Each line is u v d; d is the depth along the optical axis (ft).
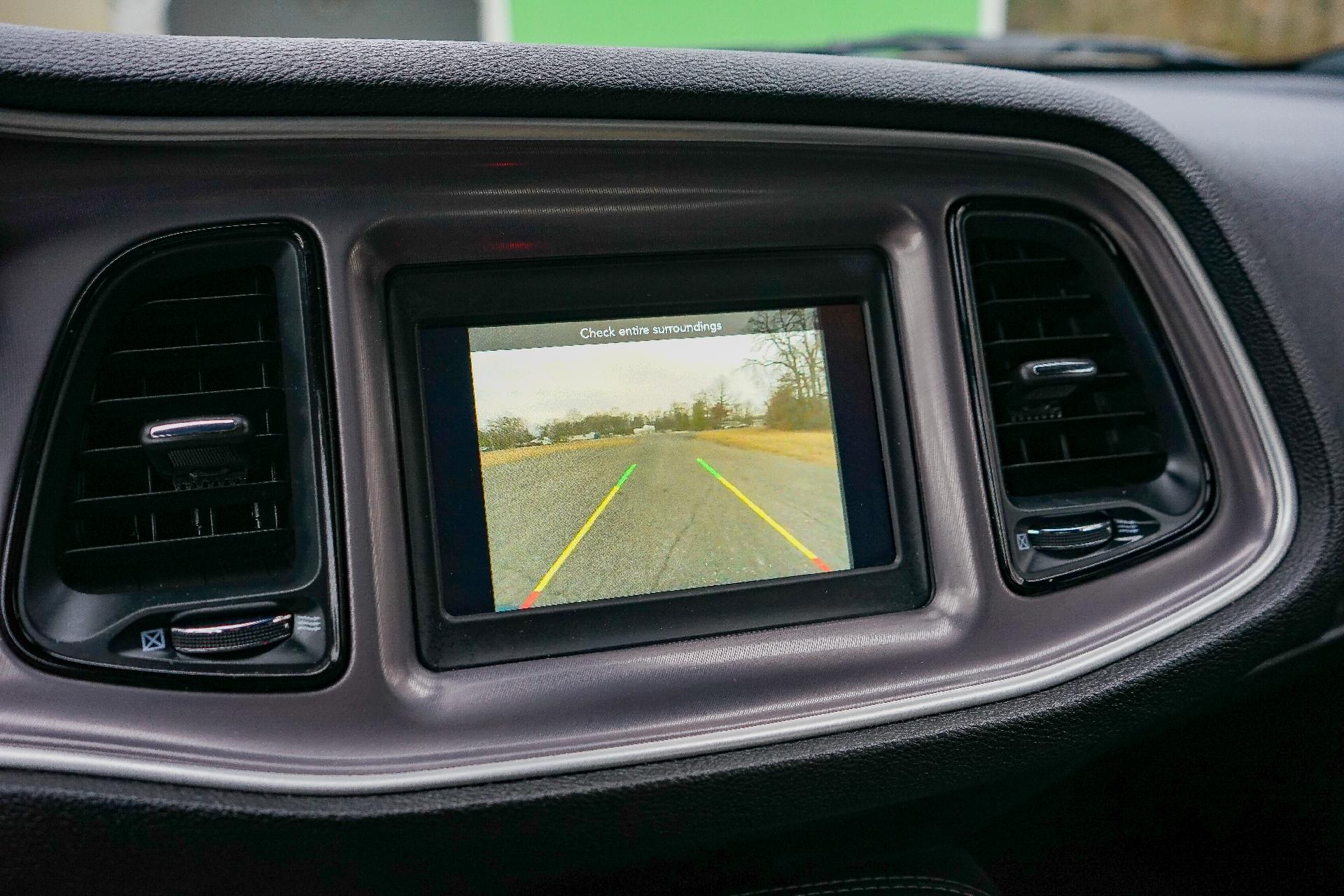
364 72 2.49
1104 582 3.16
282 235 2.68
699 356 3.03
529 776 2.69
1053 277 3.40
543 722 2.76
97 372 2.58
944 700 2.97
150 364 2.62
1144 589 3.18
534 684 2.79
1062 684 3.02
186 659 2.54
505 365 2.89
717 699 2.87
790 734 2.86
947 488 3.11
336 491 2.65
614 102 2.66
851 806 2.93
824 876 3.23
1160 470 3.36
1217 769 4.29
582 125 2.70
